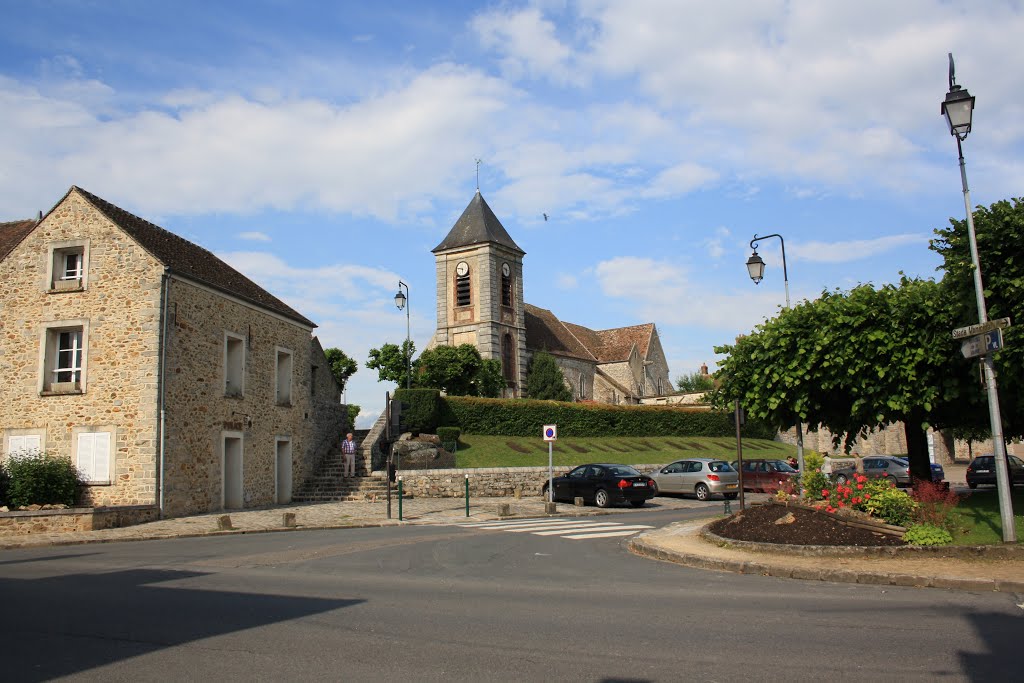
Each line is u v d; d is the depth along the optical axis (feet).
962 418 57.26
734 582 34.88
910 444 60.13
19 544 51.72
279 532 60.08
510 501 88.89
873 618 26.48
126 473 67.67
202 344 74.74
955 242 45.52
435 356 146.72
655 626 25.25
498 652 21.89
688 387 256.52
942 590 32.32
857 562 37.55
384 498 87.81
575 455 118.52
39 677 19.48
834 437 64.64
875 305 52.80
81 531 58.39
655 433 150.20
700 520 61.00
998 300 43.96
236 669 20.20
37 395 70.69
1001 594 31.22
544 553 45.44
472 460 105.40
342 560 42.09
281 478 89.10
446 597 30.60
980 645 22.47
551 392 167.94
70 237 72.33
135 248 70.44
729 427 164.55
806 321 56.95
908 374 50.11
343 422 108.88
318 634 24.06
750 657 21.31
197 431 73.15
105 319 70.18
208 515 70.95
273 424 86.69
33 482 63.82
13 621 25.90
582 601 29.84
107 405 68.90
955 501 47.14
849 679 19.21
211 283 75.66
